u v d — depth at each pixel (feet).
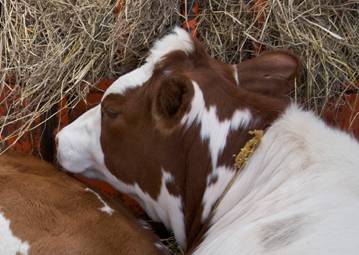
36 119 9.96
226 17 9.82
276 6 9.61
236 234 6.44
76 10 9.67
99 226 7.50
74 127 8.68
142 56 9.72
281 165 6.73
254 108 7.18
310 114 7.22
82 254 7.18
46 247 7.18
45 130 10.07
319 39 9.61
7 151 9.01
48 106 9.52
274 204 6.48
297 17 9.61
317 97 9.78
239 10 9.80
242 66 7.95
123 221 7.68
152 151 7.52
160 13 9.72
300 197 6.38
